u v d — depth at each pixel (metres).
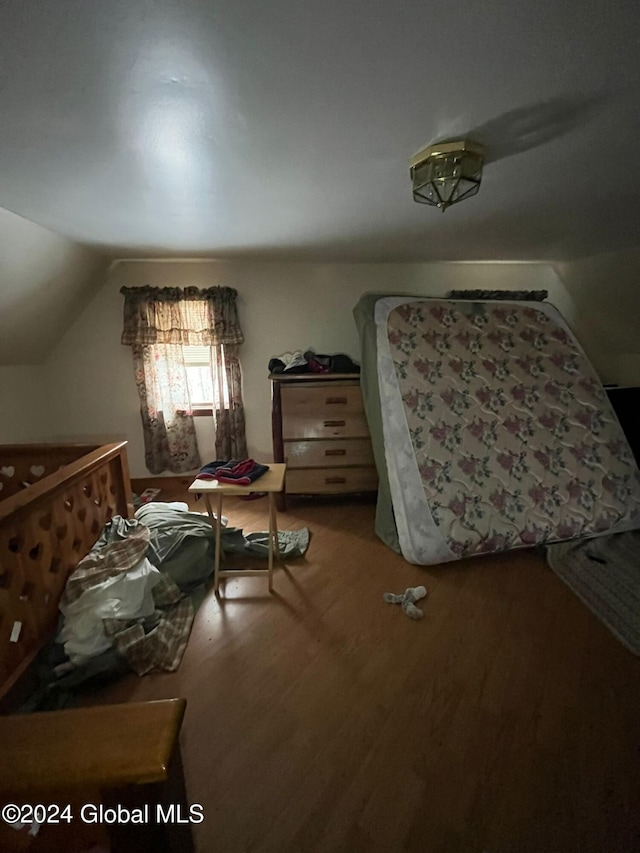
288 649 1.60
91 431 3.16
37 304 2.39
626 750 1.19
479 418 2.26
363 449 2.86
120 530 1.97
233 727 1.27
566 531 2.13
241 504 3.08
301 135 1.13
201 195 1.60
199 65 0.82
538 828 1.00
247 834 1.00
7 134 1.09
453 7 0.68
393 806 1.05
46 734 0.67
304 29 0.72
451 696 1.37
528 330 2.58
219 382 3.03
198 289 2.92
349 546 2.39
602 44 0.78
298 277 3.14
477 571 2.10
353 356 3.30
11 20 0.69
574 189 1.60
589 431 2.33
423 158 1.23
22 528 1.42
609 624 1.69
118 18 0.69
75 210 1.74
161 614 1.74
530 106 1.01
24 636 1.42
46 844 0.66
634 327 3.11
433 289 3.31
